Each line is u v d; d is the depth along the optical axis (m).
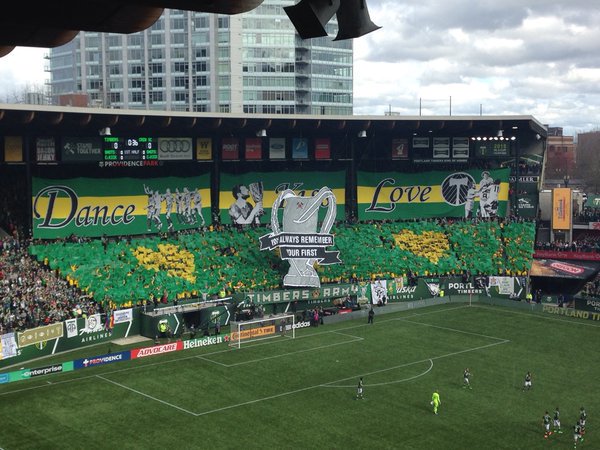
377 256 110.38
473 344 85.62
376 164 118.62
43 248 90.75
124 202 101.44
